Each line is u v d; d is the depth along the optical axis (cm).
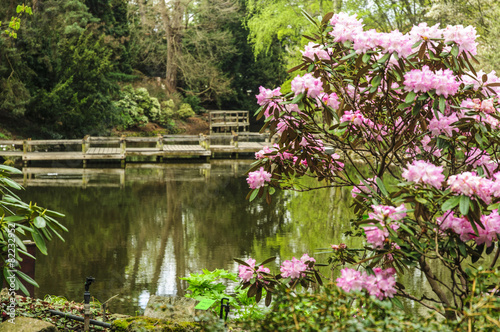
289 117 285
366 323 185
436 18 1755
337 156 315
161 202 1134
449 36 261
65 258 704
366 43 257
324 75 290
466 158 283
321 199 1205
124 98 3058
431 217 253
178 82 3778
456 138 266
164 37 3541
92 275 628
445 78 242
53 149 2100
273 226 913
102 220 945
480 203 227
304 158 302
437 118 247
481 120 263
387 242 236
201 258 706
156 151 1927
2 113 2189
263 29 2656
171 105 3334
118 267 662
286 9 2553
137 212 1023
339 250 289
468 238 238
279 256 714
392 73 262
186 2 3322
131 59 3409
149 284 595
